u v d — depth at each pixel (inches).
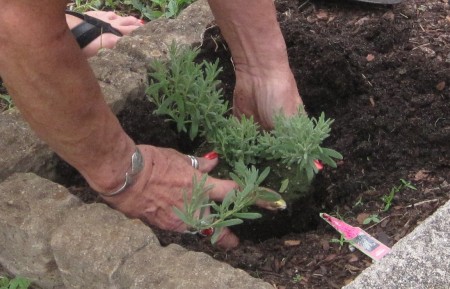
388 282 47.9
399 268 48.3
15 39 47.2
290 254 55.6
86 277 52.6
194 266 51.1
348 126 61.0
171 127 62.1
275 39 58.9
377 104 61.6
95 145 51.2
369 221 56.1
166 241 54.4
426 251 48.6
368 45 65.5
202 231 55.2
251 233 57.1
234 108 61.2
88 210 53.8
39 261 54.5
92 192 57.9
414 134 59.8
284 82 59.1
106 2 73.8
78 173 59.2
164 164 54.3
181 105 59.1
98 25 68.0
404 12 67.7
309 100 62.7
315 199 58.2
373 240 54.9
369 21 67.2
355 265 54.2
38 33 47.3
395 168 59.0
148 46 64.0
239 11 57.7
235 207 53.4
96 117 50.4
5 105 65.9
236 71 60.1
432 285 47.7
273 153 57.1
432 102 61.2
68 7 73.4
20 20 46.9
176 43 63.1
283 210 56.8
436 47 64.8
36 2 46.8
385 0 67.8
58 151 51.6
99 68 62.4
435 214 49.9
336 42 64.7
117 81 61.7
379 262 48.7
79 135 50.3
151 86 59.3
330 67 62.5
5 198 54.9
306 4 69.5
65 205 54.4
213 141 58.6
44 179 55.9
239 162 54.9
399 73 63.0
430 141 59.4
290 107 59.1
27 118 50.1
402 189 57.6
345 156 59.6
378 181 58.4
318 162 58.8
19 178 55.9
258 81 59.4
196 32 66.1
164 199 54.3
